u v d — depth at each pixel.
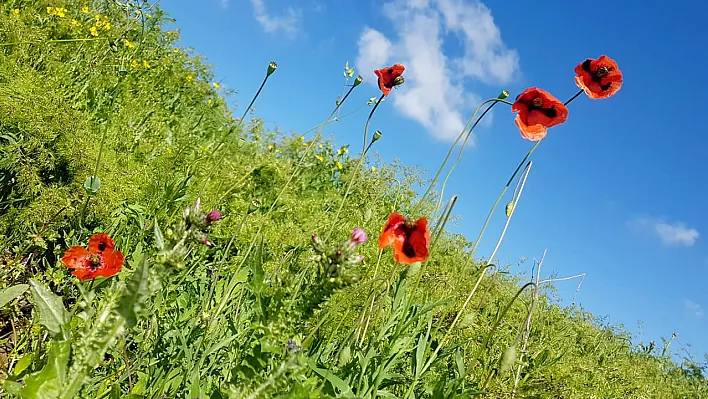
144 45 7.94
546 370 4.25
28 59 4.77
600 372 5.29
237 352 2.63
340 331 3.15
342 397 2.04
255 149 7.96
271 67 3.47
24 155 3.40
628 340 8.09
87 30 6.43
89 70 5.69
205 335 2.54
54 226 3.41
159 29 8.55
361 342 2.72
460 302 3.77
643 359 8.03
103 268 2.54
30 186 3.33
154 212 3.79
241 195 5.13
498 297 5.20
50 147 3.63
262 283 1.98
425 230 2.12
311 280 2.44
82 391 2.15
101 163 3.78
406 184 6.50
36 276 3.01
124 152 4.78
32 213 3.29
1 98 3.42
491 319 4.95
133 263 3.19
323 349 2.69
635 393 5.44
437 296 3.99
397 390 2.94
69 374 1.55
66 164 3.71
